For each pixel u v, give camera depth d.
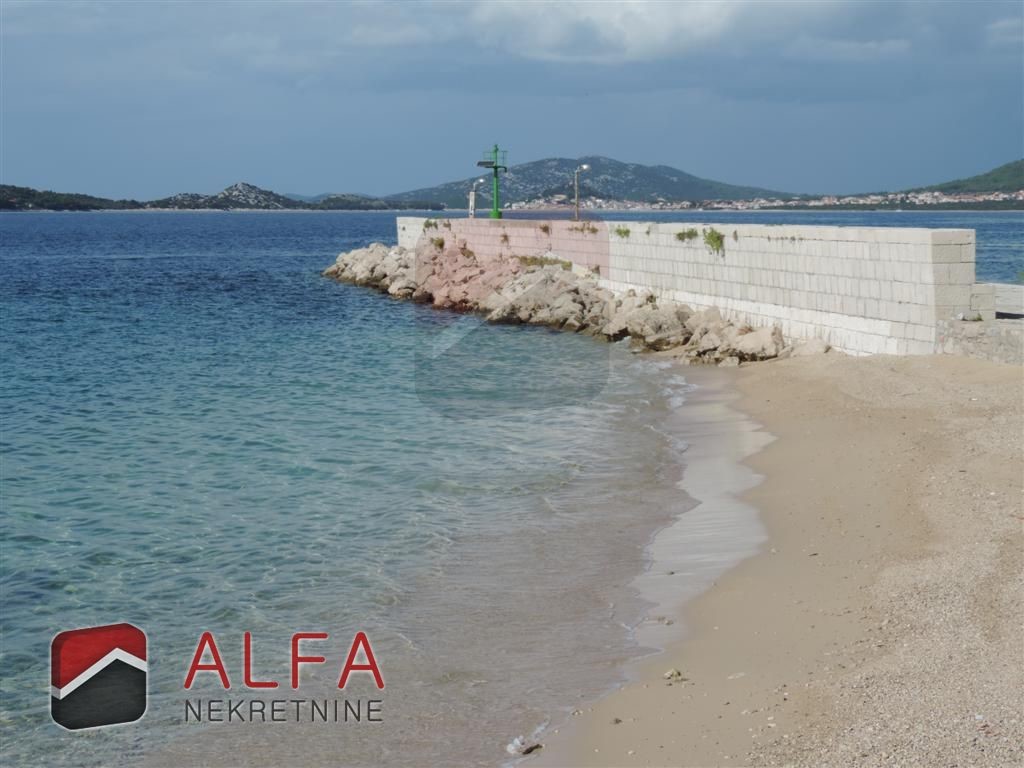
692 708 9.73
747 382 26.58
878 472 17.47
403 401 25.56
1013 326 23.05
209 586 13.79
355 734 9.75
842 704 9.30
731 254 32.84
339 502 17.45
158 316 47.31
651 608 12.54
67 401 27.14
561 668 10.97
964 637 10.51
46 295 58.66
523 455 20.06
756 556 14.15
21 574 14.39
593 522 16.05
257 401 26.42
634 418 23.02
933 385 22.62
